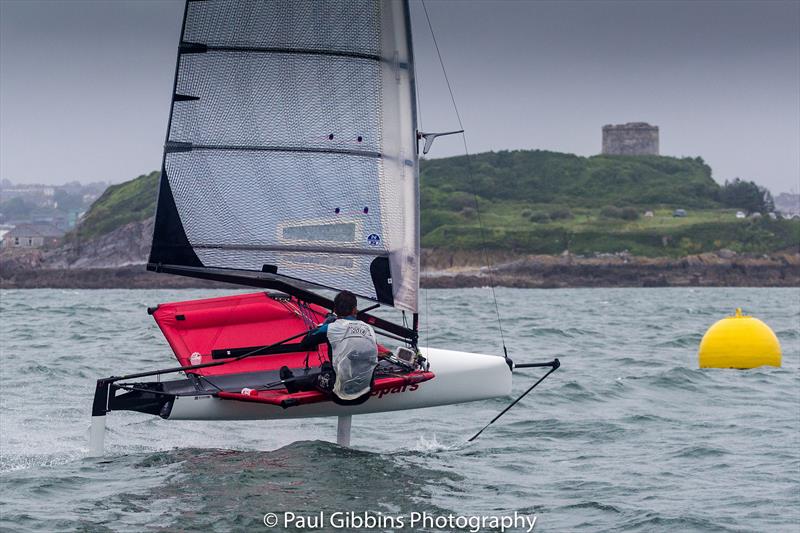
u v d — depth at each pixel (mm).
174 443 36531
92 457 33000
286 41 34469
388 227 35094
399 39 34781
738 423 42844
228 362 32906
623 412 45656
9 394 49125
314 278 35125
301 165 34781
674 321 117688
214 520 26125
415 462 34031
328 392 31844
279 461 32938
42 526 25484
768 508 28703
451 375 35031
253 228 34656
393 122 34938
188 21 33844
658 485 31516
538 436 39875
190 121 34062
